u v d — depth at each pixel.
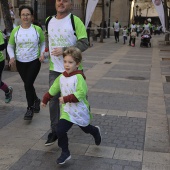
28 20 4.93
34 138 4.43
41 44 5.09
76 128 4.81
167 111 5.82
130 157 3.87
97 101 6.41
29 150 4.03
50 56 4.14
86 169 3.55
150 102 6.42
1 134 4.56
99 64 11.70
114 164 3.68
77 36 3.93
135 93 7.18
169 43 22.33
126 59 13.41
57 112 4.09
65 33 3.94
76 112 3.53
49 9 28.41
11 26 10.04
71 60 3.48
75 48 3.55
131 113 5.64
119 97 6.78
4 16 9.91
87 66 11.12
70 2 3.98
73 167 3.60
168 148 4.15
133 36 20.55
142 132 4.72
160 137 4.53
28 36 4.90
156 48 19.34
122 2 33.72
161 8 18.91
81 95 3.40
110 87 7.76
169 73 9.98
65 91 3.57
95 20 31.86
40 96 6.77
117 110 5.82
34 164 3.66
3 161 3.71
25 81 5.03
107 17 33.31
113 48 18.89
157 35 42.44
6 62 10.81
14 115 5.44
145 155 3.93
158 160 3.79
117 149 4.09
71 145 4.18
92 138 4.44
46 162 3.71
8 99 5.91
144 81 8.61
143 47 19.98
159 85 8.11
